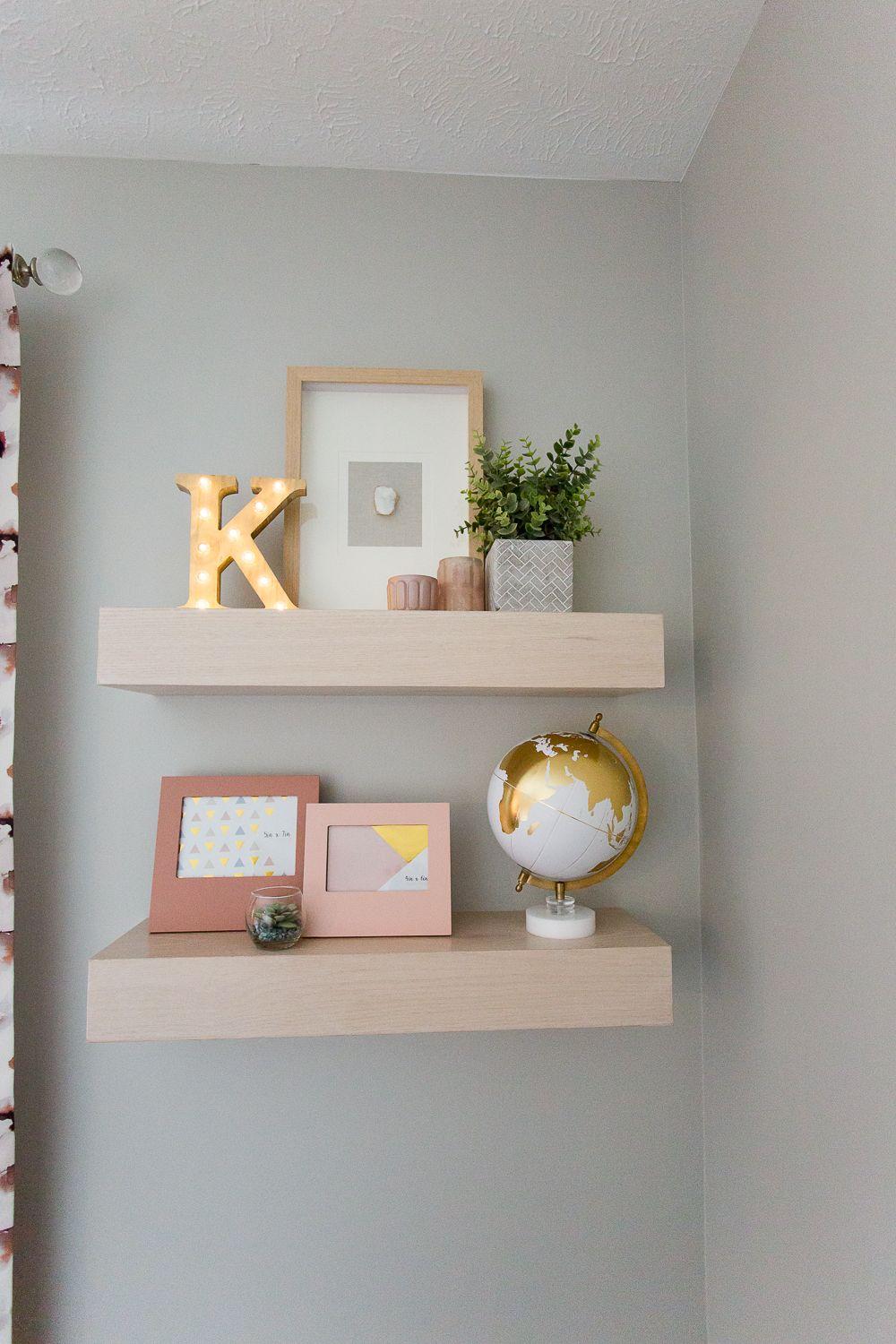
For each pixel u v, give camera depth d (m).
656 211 1.46
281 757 1.34
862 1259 0.87
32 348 1.35
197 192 1.40
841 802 0.92
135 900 1.30
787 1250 1.04
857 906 0.89
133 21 1.10
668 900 1.37
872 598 0.85
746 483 1.17
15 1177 1.21
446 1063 1.32
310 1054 1.30
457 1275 1.29
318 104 1.26
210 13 1.09
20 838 1.30
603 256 1.45
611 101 1.26
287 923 1.11
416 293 1.41
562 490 1.25
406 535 1.36
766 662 1.11
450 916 1.20
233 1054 1.30
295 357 1.38
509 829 1.16
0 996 1.18
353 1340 1.27
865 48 0.86
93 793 1.31
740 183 1.19
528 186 1.45
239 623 1.13
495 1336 1.29
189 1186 1.28
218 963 1.09
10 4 1.07
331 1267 1.28
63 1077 1.27
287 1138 1.29
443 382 1.37
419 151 1.38
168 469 1.36
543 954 1.12
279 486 1.22
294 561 1.32
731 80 1.21
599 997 1.12
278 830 1.27
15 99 1.25
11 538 1.23
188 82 1.21
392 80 1.21
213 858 1.26
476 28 1.12
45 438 1.34
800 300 1.01
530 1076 1.33
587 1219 1.32
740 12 1.10
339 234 1.41
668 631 1.40
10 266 1.23
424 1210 1.30
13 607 1.23
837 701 0.93
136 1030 1.08
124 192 1.39
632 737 1.38
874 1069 0.85
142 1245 1.26
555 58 1.17
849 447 0.90
